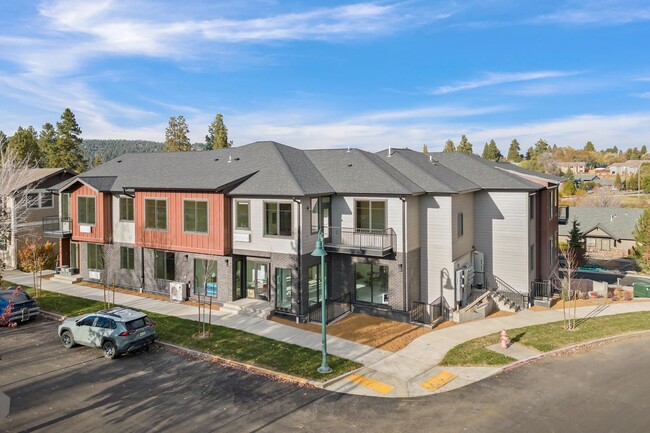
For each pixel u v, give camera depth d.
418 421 12.90
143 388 14.92
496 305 25.73
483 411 13.50
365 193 23.41
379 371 16.55
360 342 19.56
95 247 30.03
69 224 30.73
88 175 31.56
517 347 19.08
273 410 13.50
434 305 22.56
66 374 16.02
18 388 14.88
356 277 24.28
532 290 27.36
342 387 15.18
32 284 29.73
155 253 27.05
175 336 19.67
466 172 29.23
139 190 26.89
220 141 66.56
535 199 29.06
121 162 33.19
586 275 44.59
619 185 130.88
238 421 12.81
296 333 20.45
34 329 21.16
